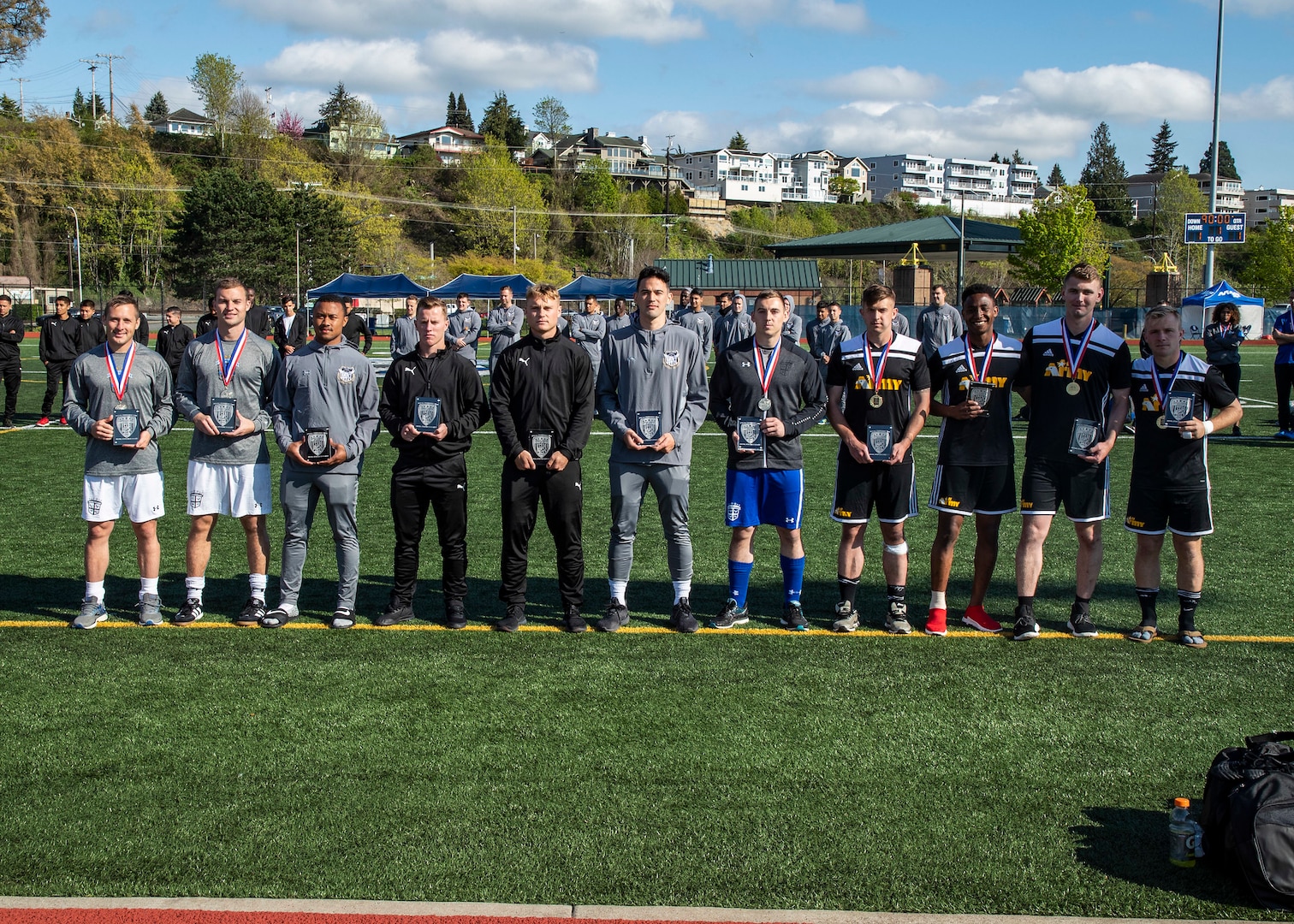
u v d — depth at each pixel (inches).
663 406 217.8
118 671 191.3
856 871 122.4
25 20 1852.9
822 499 367.6
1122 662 199.2
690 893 117.2
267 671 191.9
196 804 138.4
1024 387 217.6
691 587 255.1
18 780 145.6
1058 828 133.6
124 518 328.2
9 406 572.4
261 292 2300.7
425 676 189.8
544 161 4621.1
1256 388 836.0
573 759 153.6
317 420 215.9
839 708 174.4
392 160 4062.5
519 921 111.2
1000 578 265.4
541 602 241.1
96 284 2674.7
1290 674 191.8
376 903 114.1
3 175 2674.7
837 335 537.3
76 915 111.2
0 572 261.7
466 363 219.6
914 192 5866.1
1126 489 387.9
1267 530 314.0
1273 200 6038.4
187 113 4466.0
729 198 4899.1
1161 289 1927.9
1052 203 2341.3
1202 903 116.8
